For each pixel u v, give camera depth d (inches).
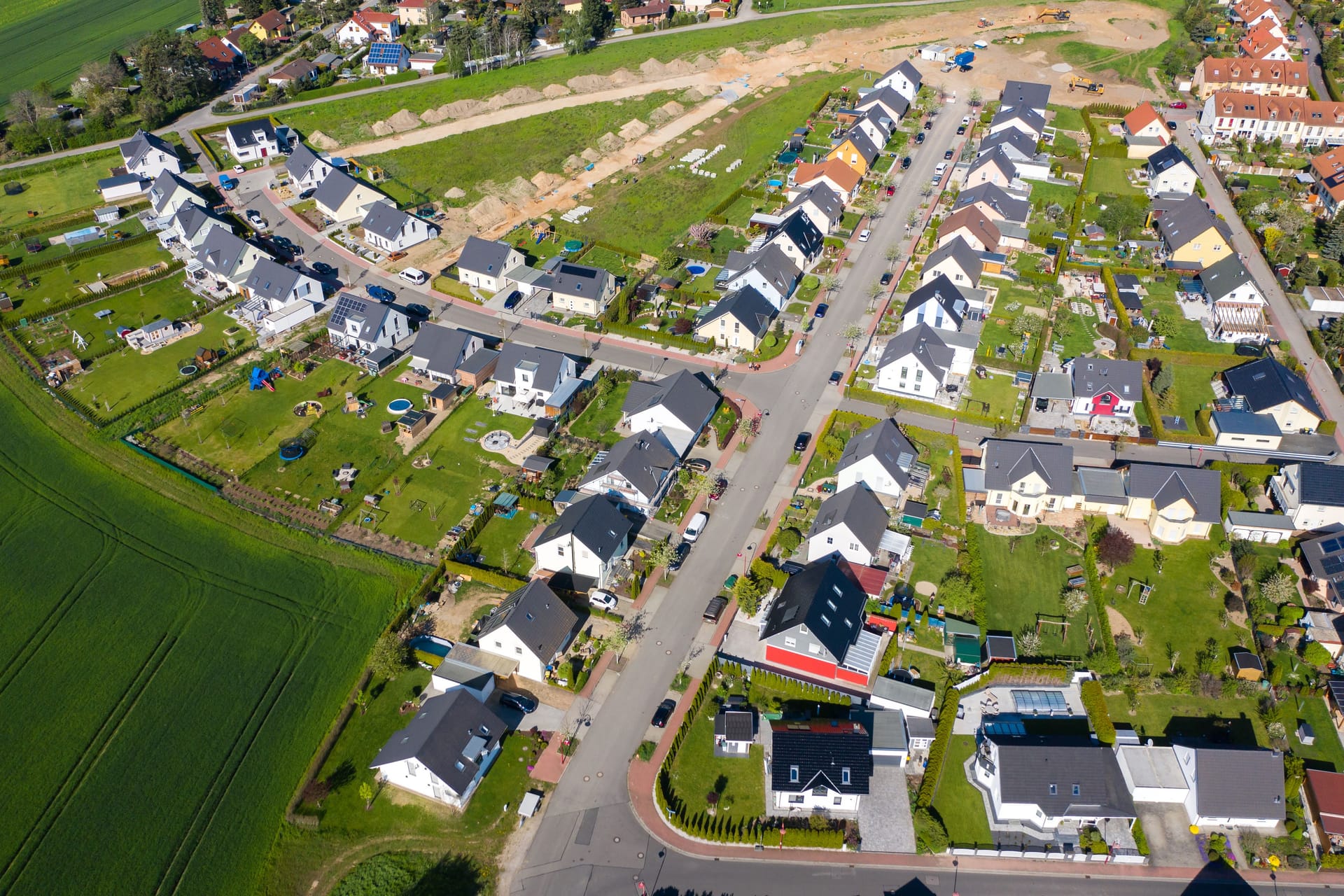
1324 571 3681.1
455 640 3508.9
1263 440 4379.9
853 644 3417.8
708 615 3599.9
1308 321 5310.0
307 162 6771.7
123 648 3521.2
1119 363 4658.0
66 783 3065.9
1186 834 2955.2
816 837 2883.9
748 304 5172.2
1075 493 4069.9
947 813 2997.0
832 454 4377.5
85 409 4707.2
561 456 4404.5
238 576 3826.3
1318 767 3110.2
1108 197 6530.5
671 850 2881.4
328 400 4758.9
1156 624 3592.5
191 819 2962.6
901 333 4923.7
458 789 2928.2
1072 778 2947.8
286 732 3228.3
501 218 6505.9
